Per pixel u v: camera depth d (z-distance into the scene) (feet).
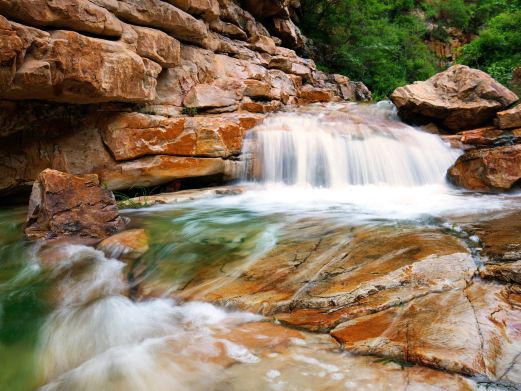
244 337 10.60
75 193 19.29
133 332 11.50
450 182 29.35
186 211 22.38
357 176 30.12
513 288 11.45
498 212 19.92
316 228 17.88
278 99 41.75
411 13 101.96
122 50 23.70
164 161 25.66
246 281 13.37
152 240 17.47
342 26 70.85
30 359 10.91
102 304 13.10
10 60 18.54
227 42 41.52
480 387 8.07
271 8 51.03
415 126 37.63
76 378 9.83
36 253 16.72
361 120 36.55
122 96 23.91
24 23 20.17
